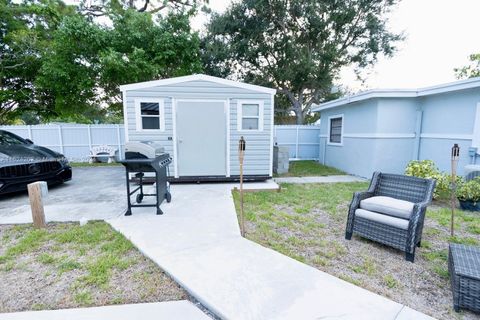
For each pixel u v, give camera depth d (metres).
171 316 1.74
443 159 6.12
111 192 5.26
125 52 9.71
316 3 13.11
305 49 13.87
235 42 13.93
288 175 7.64
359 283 2.16
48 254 2.62
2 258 2.52
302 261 2.52
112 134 10.54
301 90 15.55
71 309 1.80
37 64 10.52
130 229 3.21
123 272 2.30
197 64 10.73
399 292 2.05
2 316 1.73
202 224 3.39
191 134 5.87
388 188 3.23
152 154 3.69
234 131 6.00
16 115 13.24
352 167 7.89
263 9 13.16
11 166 4.54
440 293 2.05
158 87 5.66
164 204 4.33
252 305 1.81
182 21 10.37
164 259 2.46
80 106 11.37
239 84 5.87
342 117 8.51
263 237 3.07
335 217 3.87
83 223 3.42
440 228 3.44
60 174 5.56
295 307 1.79
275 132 11.04
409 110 6.79
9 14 10.10
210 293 1.94
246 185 5.85
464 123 5.59
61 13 10.48
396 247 2.64
